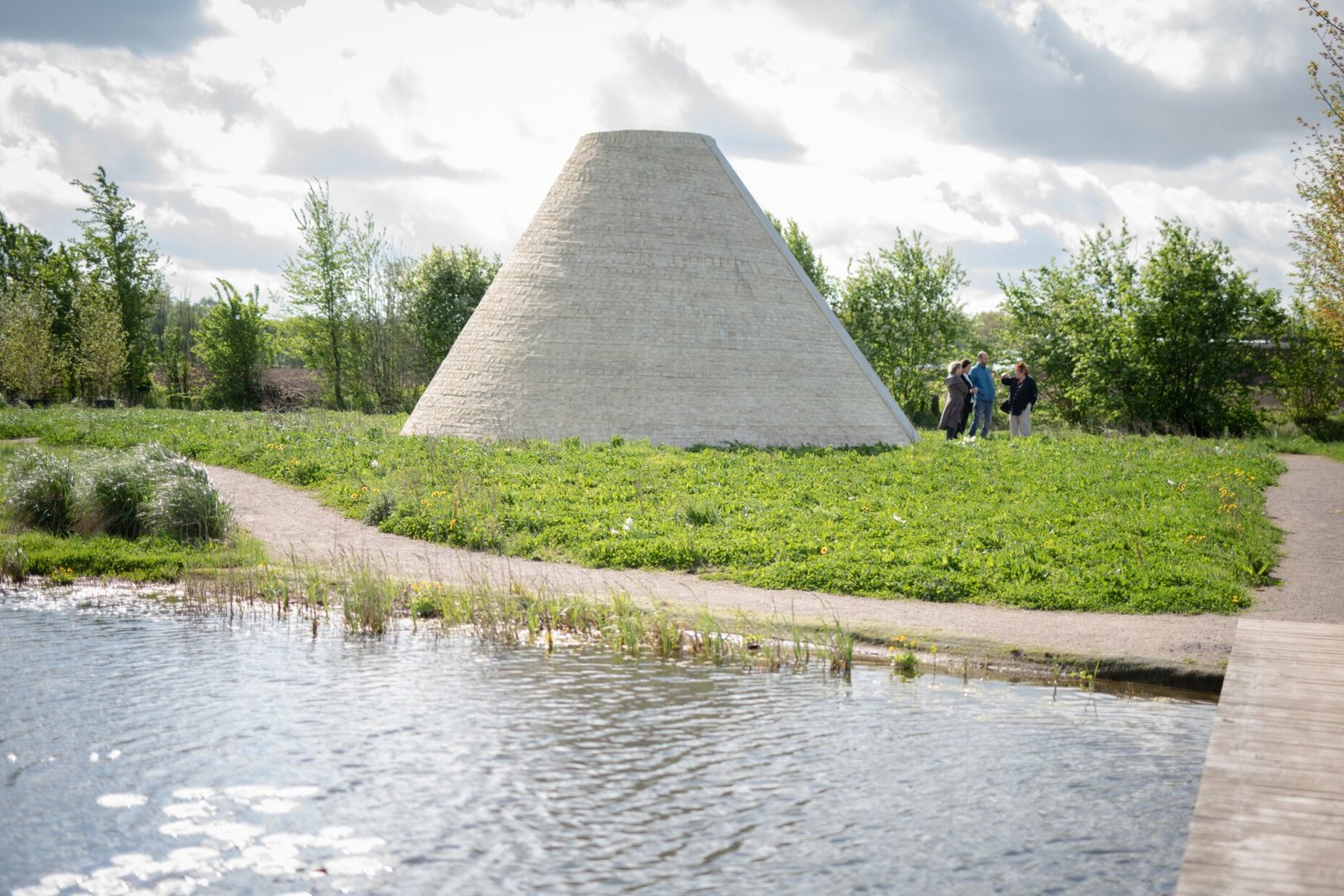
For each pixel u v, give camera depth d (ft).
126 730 29.09
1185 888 19.02
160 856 22.24
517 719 30.40
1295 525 61.46
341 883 21.22
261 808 24.47
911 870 21.84
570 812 24.41
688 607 42.01
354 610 41.32
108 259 201.26
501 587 46.01
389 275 202.39
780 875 21.65
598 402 86.28
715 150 97.04
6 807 24.32
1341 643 36.68
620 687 33.58
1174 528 55.31
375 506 62.13
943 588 45.03
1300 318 135.85
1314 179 105.60
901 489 65.62
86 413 122.21
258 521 61.36
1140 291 141.49
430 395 95.04
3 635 38.68
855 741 28.89
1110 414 141.18
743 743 28.71
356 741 28.50
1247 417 137.90
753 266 92.48
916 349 194.70
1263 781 24.04
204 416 123.03
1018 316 158.61
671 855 22.47
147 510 55.67
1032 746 28.66
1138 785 25.98
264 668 34.99
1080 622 40.40
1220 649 35.94
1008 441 95.55
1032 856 22.40
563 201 93.81
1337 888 18.97
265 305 206.28
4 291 183.21
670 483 66.08
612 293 88.94
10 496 56.70
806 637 38.68
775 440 87.20
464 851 22.56
